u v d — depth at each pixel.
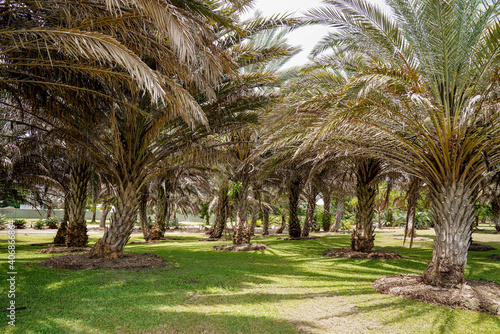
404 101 5.11
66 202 13.34
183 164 8.73
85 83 6.42
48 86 5.85
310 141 5.06
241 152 12.85
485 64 4.98
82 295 4.87
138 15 4.56
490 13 5.14
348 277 6.90
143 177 8.44
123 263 7.43
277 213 32.44
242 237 12.82
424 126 5.68
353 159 10.31
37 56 5.41
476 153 5.27
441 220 5.69
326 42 7.77
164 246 13.44
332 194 26.02
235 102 8.00
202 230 31.16
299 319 4.09
